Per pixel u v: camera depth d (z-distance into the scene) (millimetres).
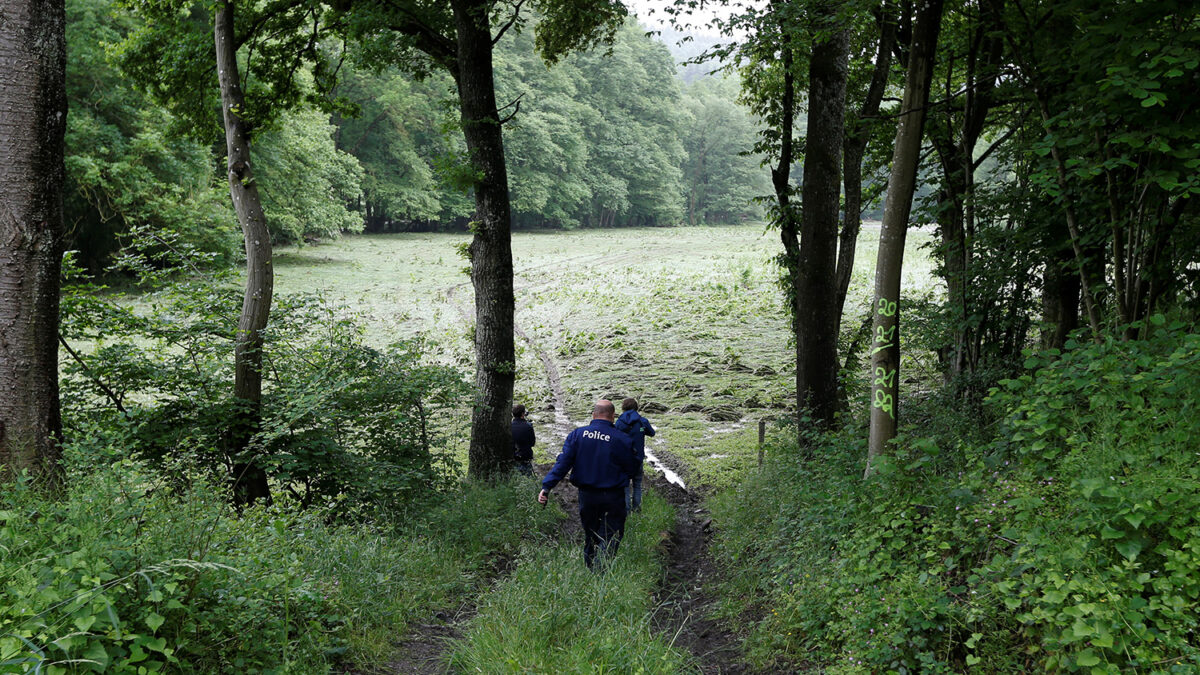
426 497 8797
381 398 9305
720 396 19922
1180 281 6242
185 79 12203
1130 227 6023
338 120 68375
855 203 10844
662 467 14117
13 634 2939
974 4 9070
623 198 96375
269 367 9094
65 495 4758
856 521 5359
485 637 4910
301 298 9445
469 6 11070
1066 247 7566
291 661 4148
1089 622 3338
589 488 7207
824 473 7016
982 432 7344
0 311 5191
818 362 9258
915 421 8852
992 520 4512
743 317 29891
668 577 7637
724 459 14219
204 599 3961
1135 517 3531
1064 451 4746
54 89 5395
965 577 4445
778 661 4895
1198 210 6117
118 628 3168
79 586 3365
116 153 32906
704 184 119562
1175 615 3201
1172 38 5336
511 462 11711
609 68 98562
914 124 5797
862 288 33500
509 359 11742
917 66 5742
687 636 5801
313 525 6434
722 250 59312
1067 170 6516
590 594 5738
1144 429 4320
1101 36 5957
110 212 34719
